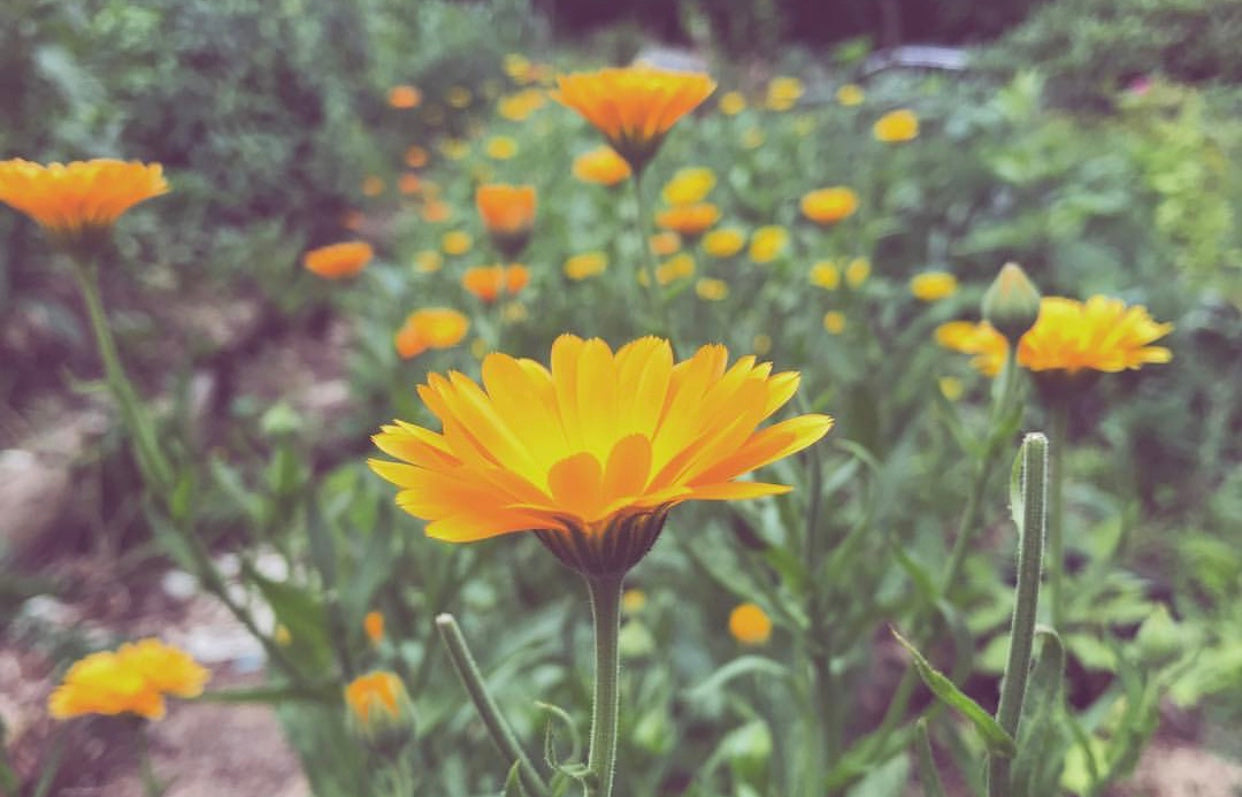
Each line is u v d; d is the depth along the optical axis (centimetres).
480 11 281
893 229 112
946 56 243
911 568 37
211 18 138
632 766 42
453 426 18
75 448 88
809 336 74
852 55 210
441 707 43
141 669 43
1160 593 71
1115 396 95
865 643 53
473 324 93
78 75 97
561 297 94
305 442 101
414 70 224
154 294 110
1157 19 183
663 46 316
